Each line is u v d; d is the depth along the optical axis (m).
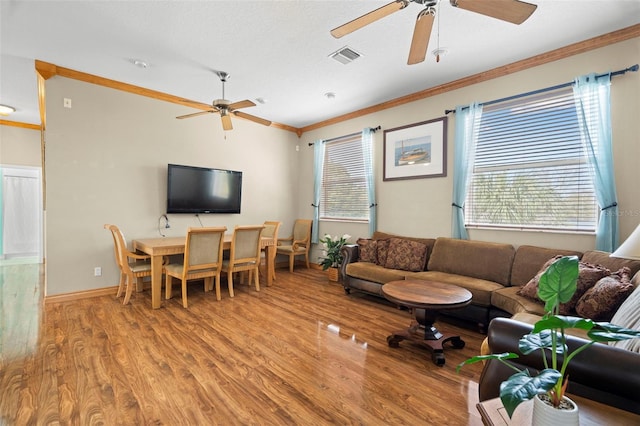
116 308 3.34
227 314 3.23
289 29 2.68
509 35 2.72
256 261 4.16
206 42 2.90
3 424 1.55
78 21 2.57
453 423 1.63
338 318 3.18
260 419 1.63
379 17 1.87
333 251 4.77
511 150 3.31
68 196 3.59
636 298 1.55
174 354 2.32
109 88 3.84
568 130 2.93
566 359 0.85
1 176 6.47
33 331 2.70
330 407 1.74
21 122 5.68
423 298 2.38
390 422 1.63
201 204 4.64
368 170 4.70
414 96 4.14
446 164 3.82
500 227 3.36
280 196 5.84
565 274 0.90
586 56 2.83
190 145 4.60
